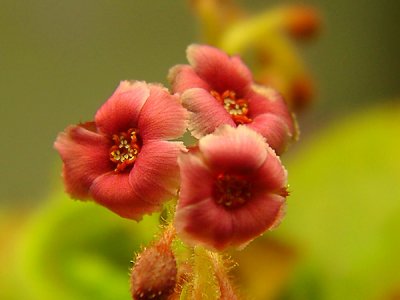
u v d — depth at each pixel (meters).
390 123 0.16
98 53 0.19
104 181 0.06
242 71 0.07
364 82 0.21
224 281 0.06
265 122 0.07
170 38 0.19
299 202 0.15
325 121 0.19
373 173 0.15
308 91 0.13
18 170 0.19
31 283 0.13
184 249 0.06
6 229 0.14
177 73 0.07
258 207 0.06
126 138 0.06
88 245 0.13
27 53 0.19
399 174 0.15
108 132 0.06
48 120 0.19
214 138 0.06
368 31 0.20
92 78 0.19
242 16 0.13
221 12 0.12
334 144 0.16
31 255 0.13
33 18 0.18
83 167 0.06
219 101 0.07
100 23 0.19
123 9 0.19
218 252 0.06
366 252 0.14
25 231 0.14
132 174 0.06
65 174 0.06
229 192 0.06
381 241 0.14
